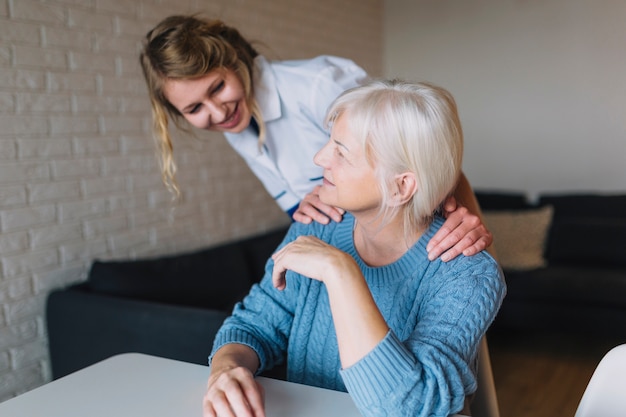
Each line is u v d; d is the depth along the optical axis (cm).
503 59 423
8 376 206
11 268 204
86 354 208
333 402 88
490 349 318
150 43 143
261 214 333
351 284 85
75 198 224
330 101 157
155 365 105
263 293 117
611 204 370
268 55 319
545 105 414
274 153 170
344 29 397
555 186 417
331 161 98
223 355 102
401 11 452
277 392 92
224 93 142
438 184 95
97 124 231
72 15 218
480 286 93
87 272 231
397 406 80
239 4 296
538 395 258
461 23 434
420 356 82
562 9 400
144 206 255
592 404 86
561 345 323
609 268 326
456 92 442
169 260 251
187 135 276
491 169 438
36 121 207
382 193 96
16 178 202
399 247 105
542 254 355
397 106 92
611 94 392
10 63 197
